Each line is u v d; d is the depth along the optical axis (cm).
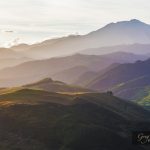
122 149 17412
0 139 17075
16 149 15875
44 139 17250
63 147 16538
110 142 17925
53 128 18525
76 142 17112
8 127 18725
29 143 16675
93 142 17338
